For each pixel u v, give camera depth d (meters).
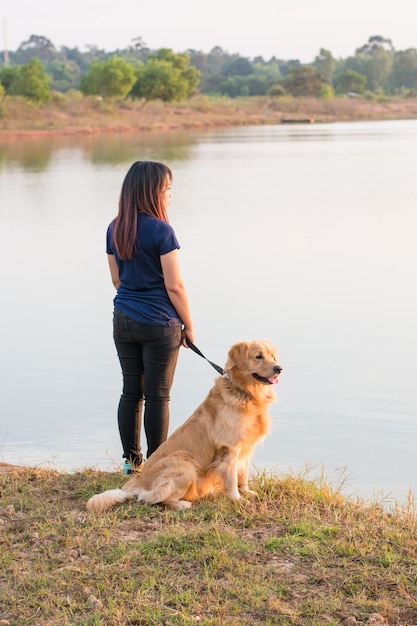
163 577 4.02
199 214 22.14
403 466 6.84
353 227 19.47
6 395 8.70
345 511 4.89
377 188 27.89
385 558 4.14
